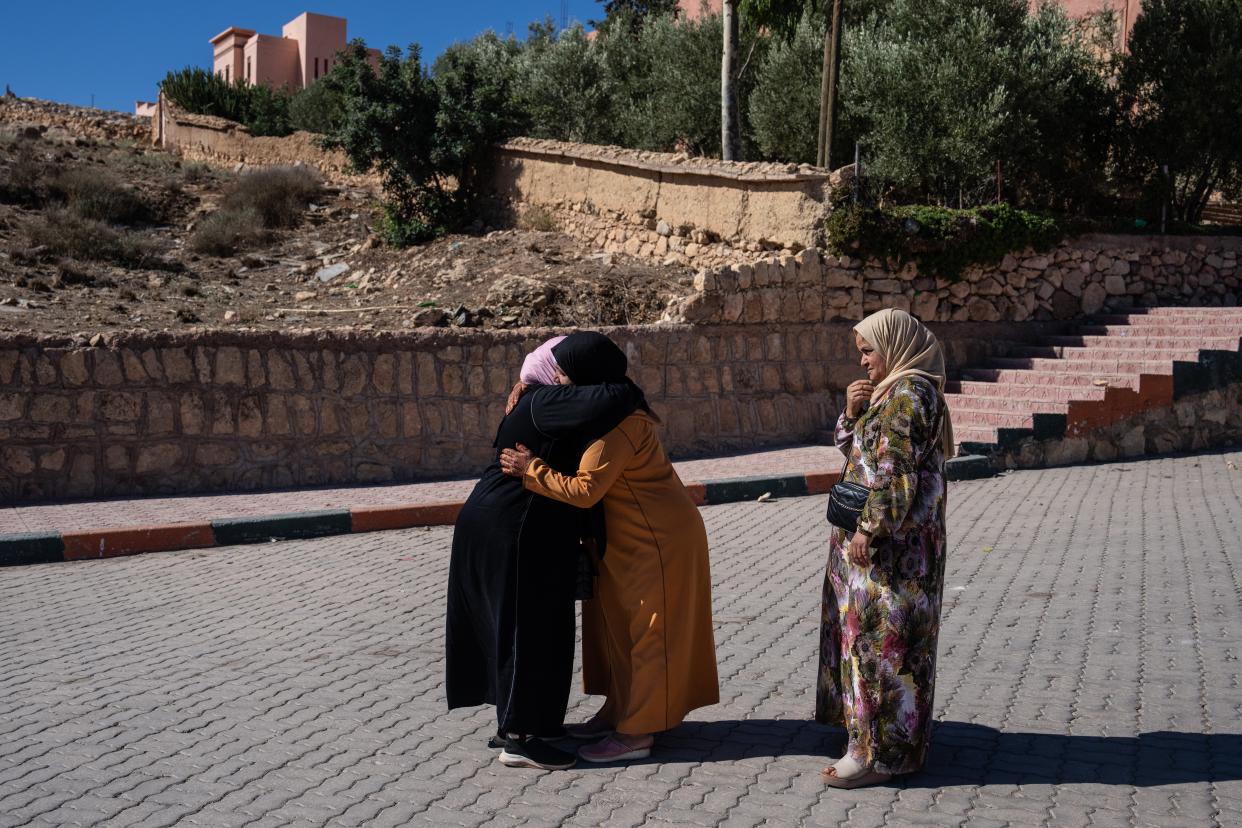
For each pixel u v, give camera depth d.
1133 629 5.88
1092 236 15.16
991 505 9.95
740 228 14.59
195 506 9.69
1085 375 12.93
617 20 24.25
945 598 6.72
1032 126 16.23
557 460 4.07
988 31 16.17
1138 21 17.11
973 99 16.14
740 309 13.05
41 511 9.45
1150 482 10.91
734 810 3.71
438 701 4.98
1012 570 7.44
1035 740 4.30
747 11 15.71
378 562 8.10
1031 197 17.42
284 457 10.84
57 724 4.70
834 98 15.39
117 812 3.75
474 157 19.02
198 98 30.17
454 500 9.82
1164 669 5.17
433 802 3.82
